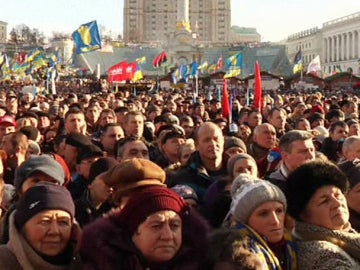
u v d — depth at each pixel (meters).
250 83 47.59
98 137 12.12
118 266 3.73
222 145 7.56
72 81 69.44
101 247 3.78
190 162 7.41
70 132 10.59
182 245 3.91
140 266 3.75
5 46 131.88
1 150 7.48
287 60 117.44
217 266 3.79
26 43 142.25
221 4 181.00
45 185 4.20
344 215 4.30
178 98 26.80
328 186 4.32
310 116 15.31
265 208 4.17
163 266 3.82
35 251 4.09
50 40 144.12
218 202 5.67
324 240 4.18
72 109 11.09
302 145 6.58
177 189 5.95
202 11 182.25
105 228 3.87
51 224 4.07
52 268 4.07
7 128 10.26
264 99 22.64
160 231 3.78
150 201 3.82
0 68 63.22
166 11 181.75
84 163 7.11
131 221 3.83
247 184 4.38
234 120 18.62
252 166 6.23
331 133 10.48
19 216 4.11
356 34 124.25
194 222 3.99
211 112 20.44
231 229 4.04
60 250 4.13
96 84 49.44
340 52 132.12
